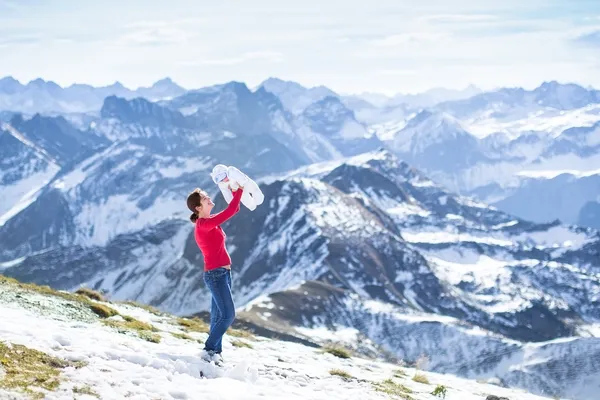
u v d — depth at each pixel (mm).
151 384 9875
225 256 12266
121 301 23453
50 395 8430
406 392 14734
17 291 16625
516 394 18672
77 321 14727
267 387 11375
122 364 10477
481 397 16422
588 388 149125
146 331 15117
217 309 12602
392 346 181750
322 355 19531
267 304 190125
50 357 9891
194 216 12312
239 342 18469
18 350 9742
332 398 11797
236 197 11977
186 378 10656
